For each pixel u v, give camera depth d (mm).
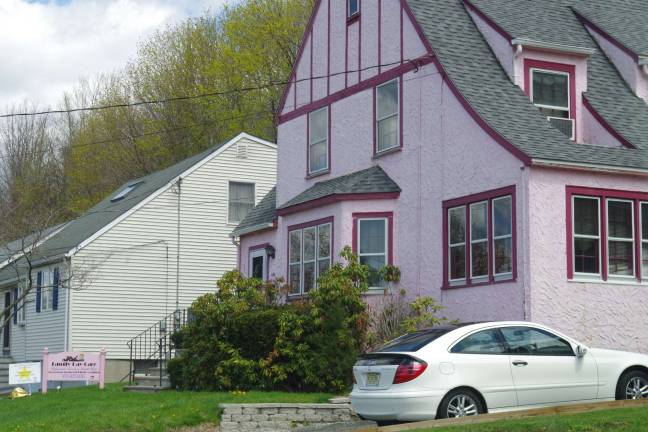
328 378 20828
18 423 19406
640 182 21094
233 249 39594
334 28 27781
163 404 19828
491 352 15359
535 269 19750
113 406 20594
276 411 18547
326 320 21281
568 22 25422
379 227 24234
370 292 23766
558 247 20031
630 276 20859
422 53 23750
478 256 21453
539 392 15445
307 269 25781
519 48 22672
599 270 20500
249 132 52469
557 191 20156
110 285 36906
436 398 14734
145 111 58000
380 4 25656
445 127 22750
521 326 15828
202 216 39188
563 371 15688
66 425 18500
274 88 51969
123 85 60438
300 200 26281
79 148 60344
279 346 21344
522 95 22500
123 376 36594
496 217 20938
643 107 23594
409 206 23859
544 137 21094
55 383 34938
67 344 35906
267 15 52156
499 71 23141
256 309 23141
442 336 15320
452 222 22391
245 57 51750
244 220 32562
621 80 24375
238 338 22344
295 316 21375
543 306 19734
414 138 23875
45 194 61812
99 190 58938
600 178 20656
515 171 20297
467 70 22891
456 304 21938
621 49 24500
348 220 24203
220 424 18484
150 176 43938
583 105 23203
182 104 56281
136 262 37562
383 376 15078
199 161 39406
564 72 23297
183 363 23641
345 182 24938
